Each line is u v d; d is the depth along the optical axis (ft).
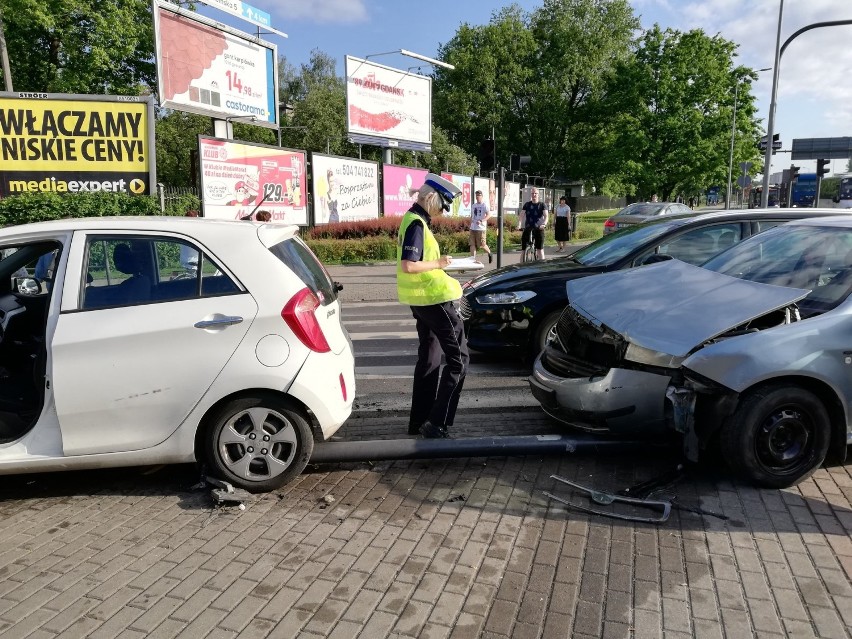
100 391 12.07
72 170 58.95
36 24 90.48
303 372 12.51
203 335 12.26
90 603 9.54
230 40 67.41
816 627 8.79
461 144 183.32
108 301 12.38
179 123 137.08
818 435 12.69
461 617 9.09
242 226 13.25
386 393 20.04
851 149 125.80
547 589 9.71
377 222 76.18
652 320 13.51
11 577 10.24
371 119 90.33
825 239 15.11
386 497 12.83
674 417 12.69
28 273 16.05
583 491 12.89
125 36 95.50
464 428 16.60
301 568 10.37
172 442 12.50
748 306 13.01
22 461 12.13
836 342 12.48
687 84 144.56
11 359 14.52
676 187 154.20
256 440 12.80
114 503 12.76
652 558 10.48
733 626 8.83
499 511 12.17
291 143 137.69
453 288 14.74
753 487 12.85
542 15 176.35
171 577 10.18
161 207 57.31
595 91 173.27
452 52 177.27
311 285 13.48
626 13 174.19
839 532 11.19
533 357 21.97
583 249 25.21
